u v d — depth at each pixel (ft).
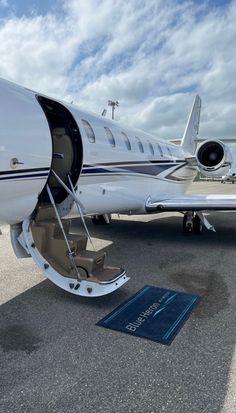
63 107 17.66
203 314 13.64
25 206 14.61
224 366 10.01
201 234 30.35
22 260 21.38
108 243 26.58
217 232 31.37
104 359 10.46
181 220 38.42
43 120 15.01
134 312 13.87
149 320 13.12
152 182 28.27
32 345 11.32
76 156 18.19
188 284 17.28
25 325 12.78
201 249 24.77
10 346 11.27
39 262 15.11
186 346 11.16
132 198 24.70
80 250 16.19
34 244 15.34
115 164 21.56
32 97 15.33
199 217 28.17
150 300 15.14
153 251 24.17
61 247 15.23
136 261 21.59
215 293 15.98
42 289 16.48
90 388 9.09
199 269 19.88
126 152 23.24
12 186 13.42
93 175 19.19
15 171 13.42
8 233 30.40
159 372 9.76
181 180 36.65
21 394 8.87
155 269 19.88
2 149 12.82
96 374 9.70
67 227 16.96
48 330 12.39
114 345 11.29
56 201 17.94
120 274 15.51
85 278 14.65
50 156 15.19
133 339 11.68
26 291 16.24
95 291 14.29
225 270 19.70
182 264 20.93
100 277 14.89
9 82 14.79
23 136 13.74
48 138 15.07
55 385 9.23
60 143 18.29
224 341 11.46
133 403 8.48
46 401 8.59
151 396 8.73
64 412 8.20
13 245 15.99
